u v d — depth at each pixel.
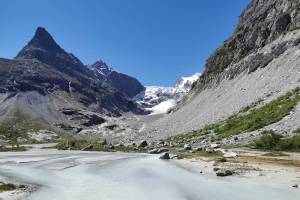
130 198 33.16
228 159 61.91
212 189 35.34
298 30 187.75
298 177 40.25
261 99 138.25
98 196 34.84
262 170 46.09
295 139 76.62
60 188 40.22
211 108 188.50
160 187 38.28
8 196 35.22
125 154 98.81
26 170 60.28
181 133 166.38
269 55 193.00
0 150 133.38
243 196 31.47
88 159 81.00
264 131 92.88
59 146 154.38
